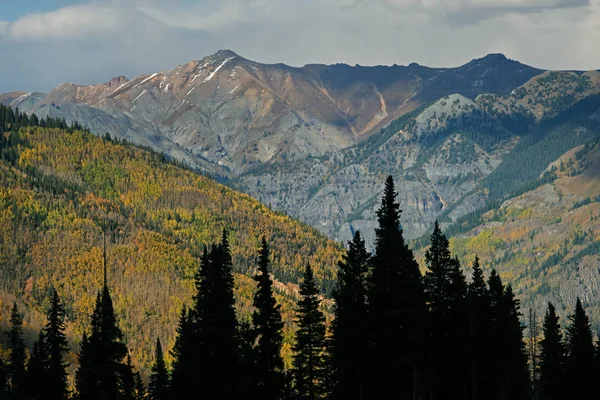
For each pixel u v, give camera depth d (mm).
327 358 133750
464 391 135750
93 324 164375
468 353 135500
